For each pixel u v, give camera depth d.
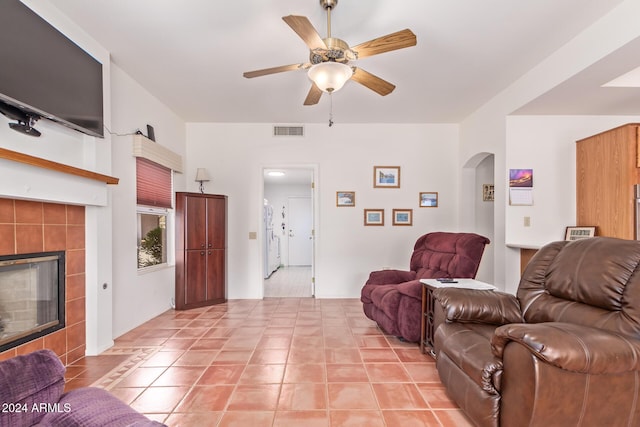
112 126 2.92
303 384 2.13
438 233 3.47
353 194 4.71
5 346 1.94
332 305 4.24
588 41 2.40
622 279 1.53
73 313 2.46
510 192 3.54
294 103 3.92
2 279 2.00
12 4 1.78
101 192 2.54
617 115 3.51
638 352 1.27
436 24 2.34
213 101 3.85
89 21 2.28
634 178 2.90
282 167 4.69
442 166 4.71
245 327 3.31
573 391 1.27
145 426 0.99
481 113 4.05
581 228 3.36
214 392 2.03
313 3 2.10
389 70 3.06
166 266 3.98
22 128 1.89
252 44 2.61
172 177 4.18
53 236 2.28
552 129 3.53
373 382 2.16
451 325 1.98
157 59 2.85
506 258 3.55
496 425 1.46
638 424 1.33
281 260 8.74
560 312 1.74
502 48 2.68
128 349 2.71
